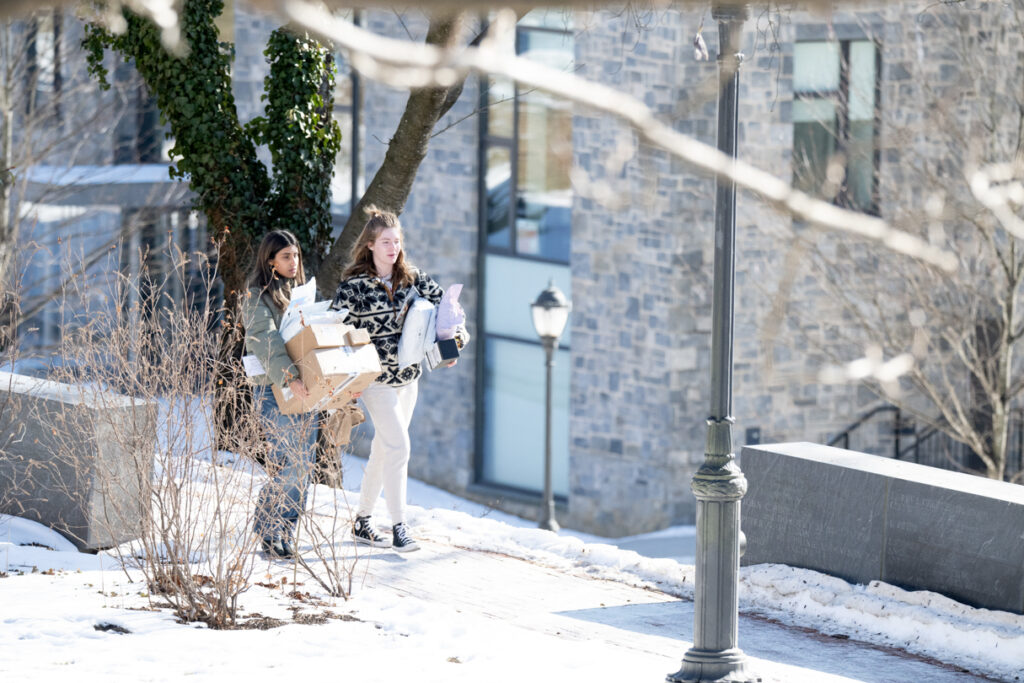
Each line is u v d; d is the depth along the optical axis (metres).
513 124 40.53
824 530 16.94
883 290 34.72
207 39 26.55
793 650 14.75
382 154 43.53
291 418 14.99
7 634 12.95
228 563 14.01
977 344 34.31
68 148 46.75
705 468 12.20
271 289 14.94
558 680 12.15
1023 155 31.44
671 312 36.56
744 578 17.34
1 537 16.88
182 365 14.29
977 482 15.91
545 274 40.38
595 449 38.69
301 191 27.47
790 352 36.69
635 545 36.59
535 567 17.78
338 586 15.06
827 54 36.00
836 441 37.34
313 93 27.39
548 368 34.31
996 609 15.06
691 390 37.06
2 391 17.56
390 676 11.95
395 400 16.62
